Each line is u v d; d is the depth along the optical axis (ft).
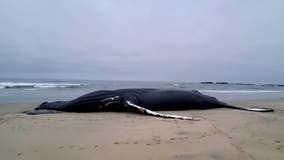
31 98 39.17
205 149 9.73
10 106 27.04
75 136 11.96
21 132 12.82
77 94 48.32
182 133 12.50
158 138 11.43
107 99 23.02
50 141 11.05
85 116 19.30
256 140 11.21
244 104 31.45
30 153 9.43
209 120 17.15
